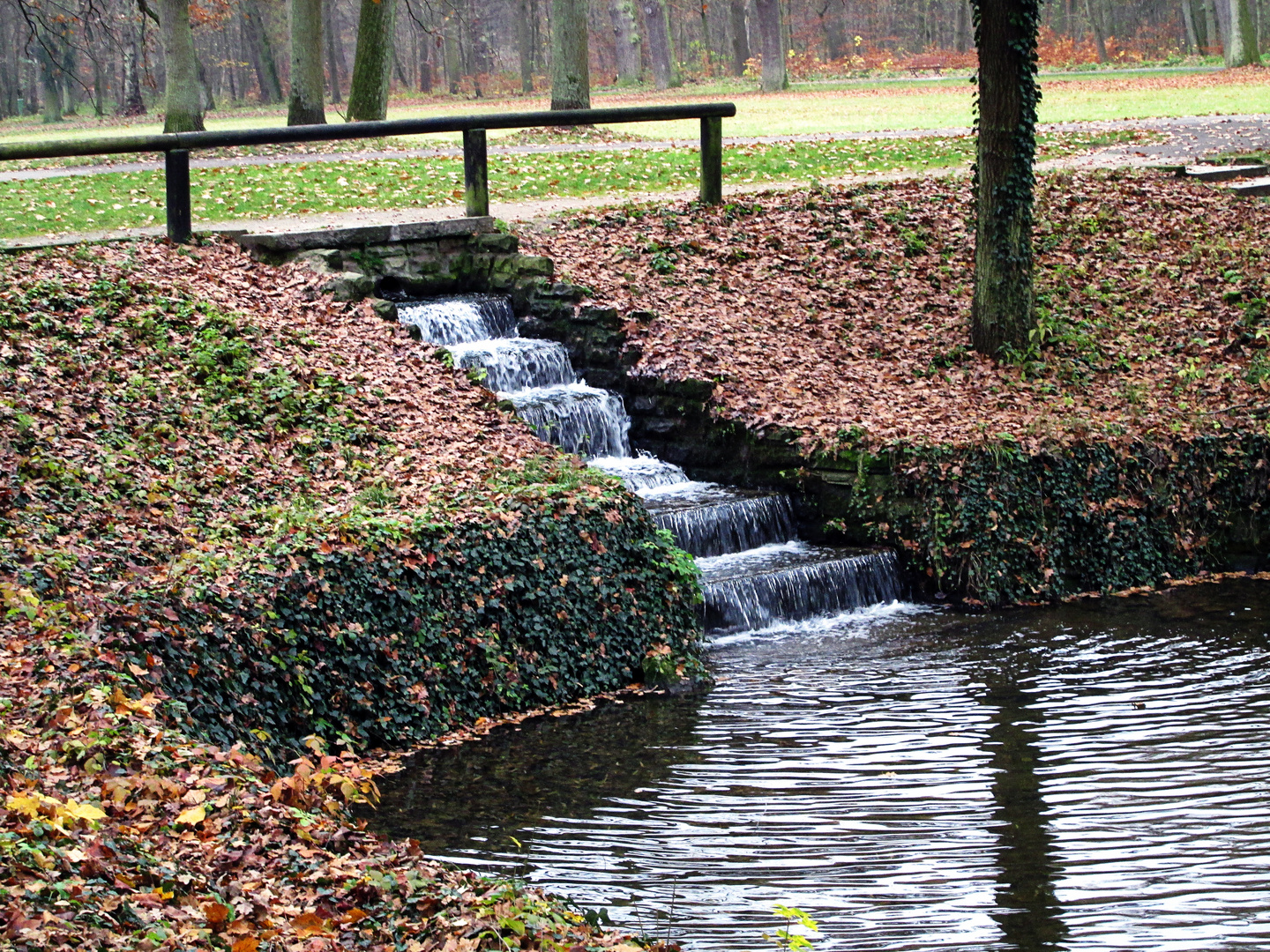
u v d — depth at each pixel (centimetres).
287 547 1057
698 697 1133
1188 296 1842
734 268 1850
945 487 1377
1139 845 827
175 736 791
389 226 1703
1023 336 1684
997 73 1625
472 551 1131
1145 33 7525
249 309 1486
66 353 1315
